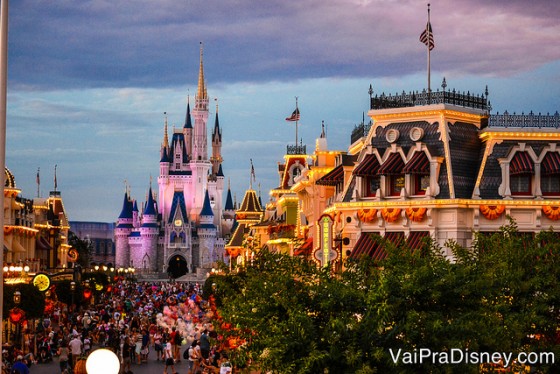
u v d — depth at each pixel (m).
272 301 31.20
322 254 58.16
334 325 28.58
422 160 56.84
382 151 59.00
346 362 28.61
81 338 74.81
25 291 74.94
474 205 55.69
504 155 56.59
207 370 56.72
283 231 96.69
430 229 56.41
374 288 29.88
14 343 74.31
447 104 57.59
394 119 59.41
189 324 81.69
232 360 31.95
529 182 56.19
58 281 104.06
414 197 57.31
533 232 55.50
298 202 91.06
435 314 29.38
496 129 56.78
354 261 32.88
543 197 55.75
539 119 57.34
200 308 120.81
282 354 28.97
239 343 34.06
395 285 30.06
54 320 94.25
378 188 59.06
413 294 29.92
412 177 57.62
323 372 28.80
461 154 57.22
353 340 28.86
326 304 29.92
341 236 60.03
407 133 58.56
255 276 33.78
